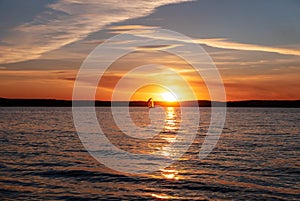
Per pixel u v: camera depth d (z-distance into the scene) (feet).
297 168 92.12
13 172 84.99
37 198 63.72
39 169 89.25
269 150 128.88
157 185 74.43
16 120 344.28
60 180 77.87
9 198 63.31
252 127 254.47
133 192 68.95
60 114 527.40
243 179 79.66
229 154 119.24
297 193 67.72
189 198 65.10
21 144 144.46
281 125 275.59
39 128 240.73
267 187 72.33
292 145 144.36
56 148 132.77
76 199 63.72
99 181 77.66
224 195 66.95
